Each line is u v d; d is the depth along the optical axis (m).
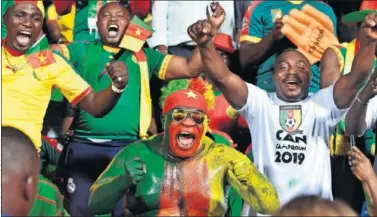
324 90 5.67
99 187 5.24
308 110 5.63
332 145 6.27
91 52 6.09
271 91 6.74
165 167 5.23
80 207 5.92
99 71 6.04
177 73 6.16
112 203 5.29
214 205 5.21
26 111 5.54
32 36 5.61
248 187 5.27
